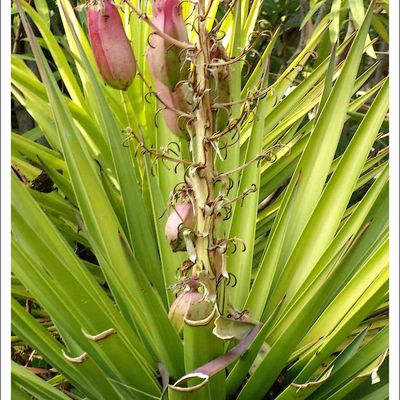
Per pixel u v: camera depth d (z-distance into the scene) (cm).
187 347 87
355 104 162
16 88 163
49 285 97
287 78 152
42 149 154
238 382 98
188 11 143
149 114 148
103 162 151
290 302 103
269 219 152
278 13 237
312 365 100
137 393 96
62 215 152
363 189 193
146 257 118
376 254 98
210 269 89
